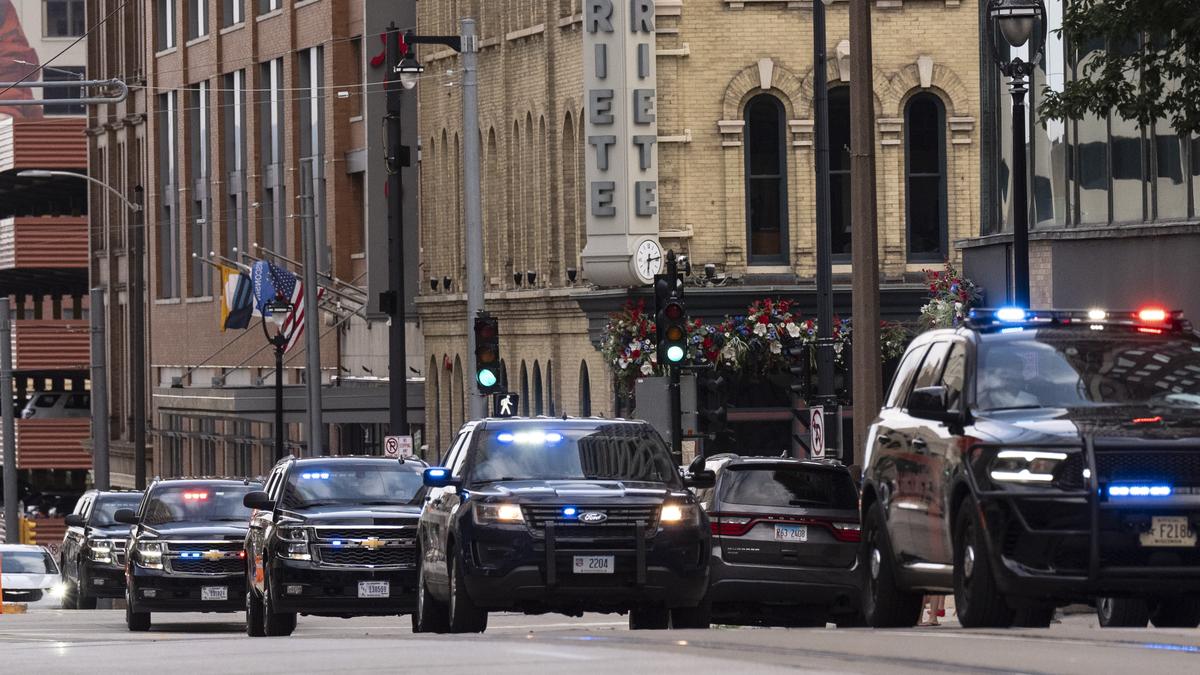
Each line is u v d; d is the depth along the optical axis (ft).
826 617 246.27
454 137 531.50
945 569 162.50
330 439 617.21
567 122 460.96
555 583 199.00
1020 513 150.71
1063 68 342.64
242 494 330.54
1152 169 321.32
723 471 240.32
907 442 170.60
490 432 212.02
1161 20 224.74
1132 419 153.17
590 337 444.14
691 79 428.97
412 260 566.36
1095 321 168.04
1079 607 240.94
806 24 431.02
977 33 434.71
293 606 255.70
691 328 414.82
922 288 427.74
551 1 464.65
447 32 533.14
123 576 392.06
